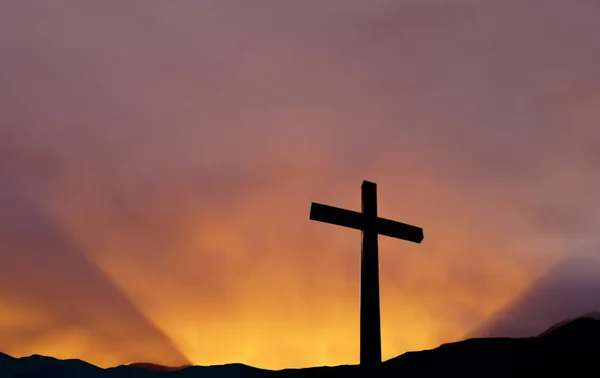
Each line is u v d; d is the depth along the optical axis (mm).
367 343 9844
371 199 10680
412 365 26625
